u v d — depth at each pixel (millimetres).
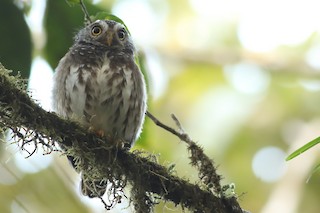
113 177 8312
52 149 7945
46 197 11055
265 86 18469
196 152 8680
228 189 8547
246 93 17719
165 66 18625
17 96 7547
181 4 19031
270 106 17594
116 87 9531
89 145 8117
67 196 11156
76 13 9266
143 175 8312
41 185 11039
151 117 8984
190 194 8352
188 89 18047
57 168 11078
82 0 9078
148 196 8422
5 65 8734
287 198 15438
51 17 9203
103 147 8180
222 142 16609
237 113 17203
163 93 17781
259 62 18891
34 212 11047
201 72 18719
